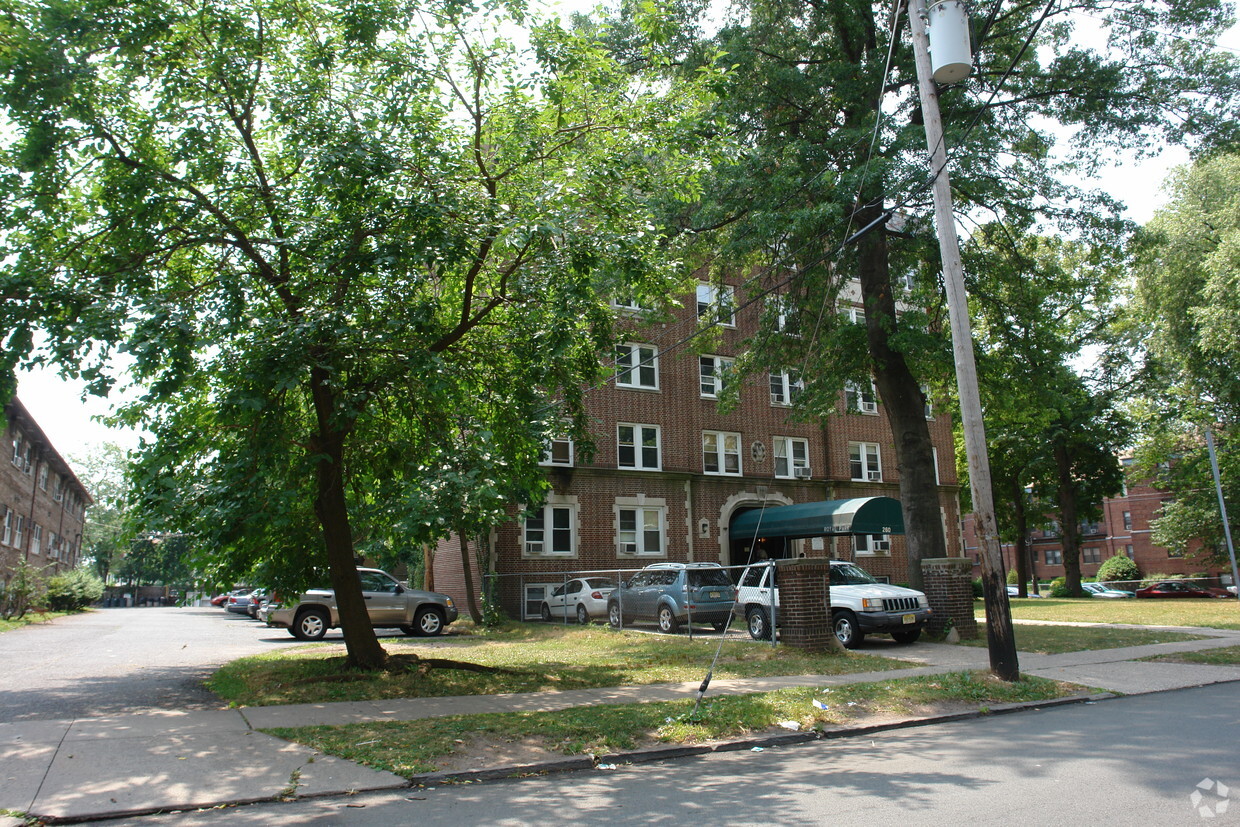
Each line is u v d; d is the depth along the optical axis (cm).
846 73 1847
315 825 540
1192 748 738
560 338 1091
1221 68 1781
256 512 983
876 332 2009
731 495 3133
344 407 1009
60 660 1475
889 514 2642
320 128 1028
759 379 3284
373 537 1350
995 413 2211
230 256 1183
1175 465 4359
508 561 2636
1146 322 3544
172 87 1050
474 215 1052
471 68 1155
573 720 846
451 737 771
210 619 3228
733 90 1866
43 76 934
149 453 1025
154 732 799
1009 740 795
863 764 707
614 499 2847
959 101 1883
